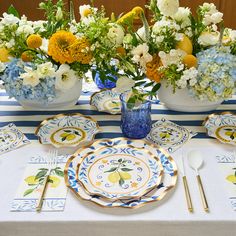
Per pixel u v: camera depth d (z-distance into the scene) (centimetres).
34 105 108
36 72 90
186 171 80
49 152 87
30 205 69
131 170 79
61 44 88
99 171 79
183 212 68
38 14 253
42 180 76
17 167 81
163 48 91
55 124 99
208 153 86
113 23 91
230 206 69
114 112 106
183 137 93
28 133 96
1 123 101
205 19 96
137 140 89
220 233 67
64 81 93
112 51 89
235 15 254
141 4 247
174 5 87
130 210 68
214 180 77
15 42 95
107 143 88
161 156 83
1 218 66
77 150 87
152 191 72
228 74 90
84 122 100
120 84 87
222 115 102
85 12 100
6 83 100
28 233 67
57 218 66
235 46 97
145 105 89
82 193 71
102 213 67
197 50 97
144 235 68
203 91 94
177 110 108
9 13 105
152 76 92
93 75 96
